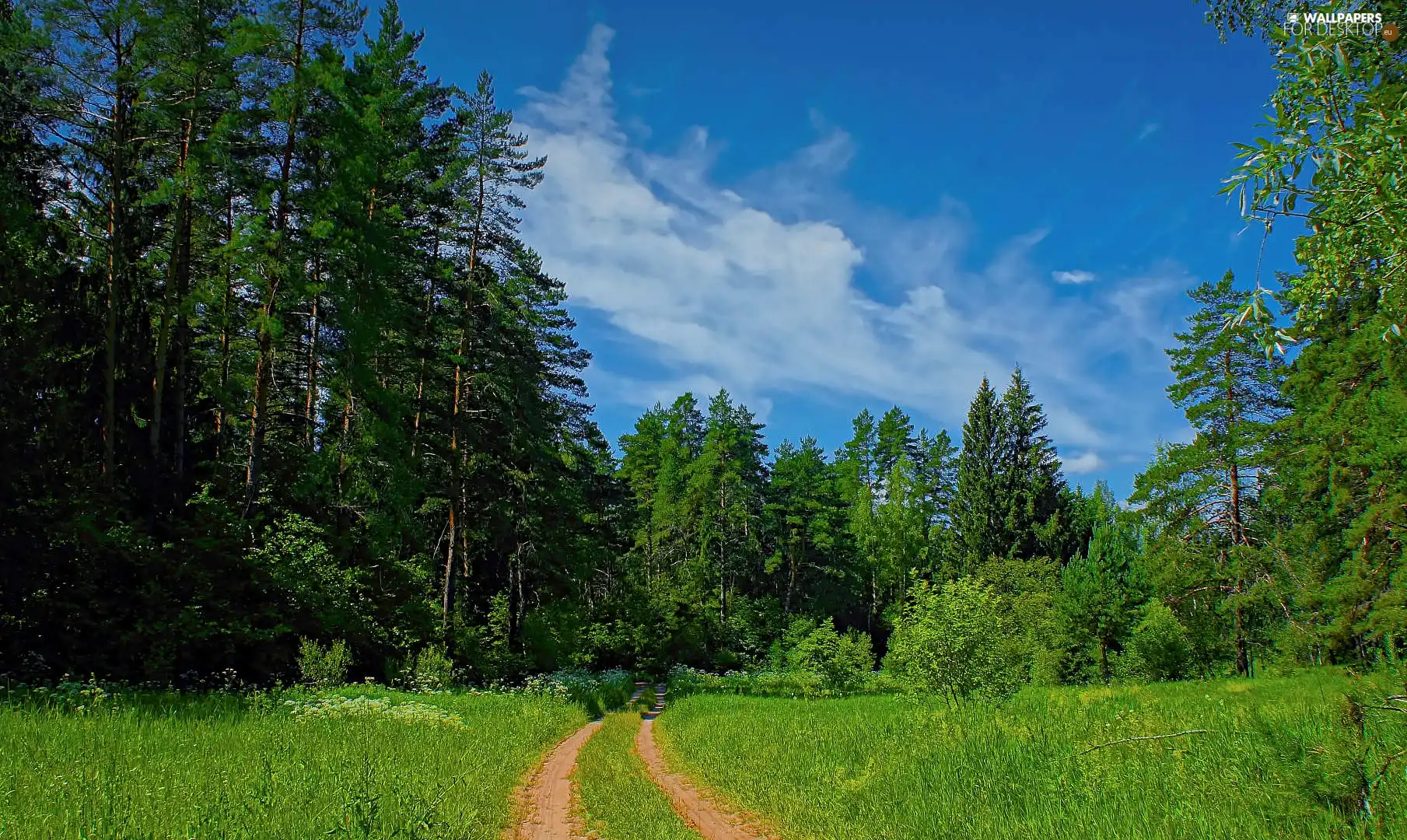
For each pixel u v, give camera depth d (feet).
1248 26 19.21
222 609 64.03
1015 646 53.06
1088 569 147.13
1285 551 96.37
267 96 73.31
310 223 74.54
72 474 61.46
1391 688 20.13
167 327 71.87
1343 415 73.26
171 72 67.31
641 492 212.84
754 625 198.29
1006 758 33.09
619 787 36.63
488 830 26.68
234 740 35.86
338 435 82.07
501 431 107.04
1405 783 19.58
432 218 101.35
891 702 75.31
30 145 68.39
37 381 60.39
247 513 71.26
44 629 54.19
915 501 216.13
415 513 99.86
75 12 62.08
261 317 70.49
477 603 117.50
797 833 28.66
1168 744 30.71
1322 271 14.39
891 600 216.54
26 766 26.16
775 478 221.66
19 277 59.52
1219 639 118.42
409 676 78.69
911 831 26.35
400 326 90.38
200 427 86.53
